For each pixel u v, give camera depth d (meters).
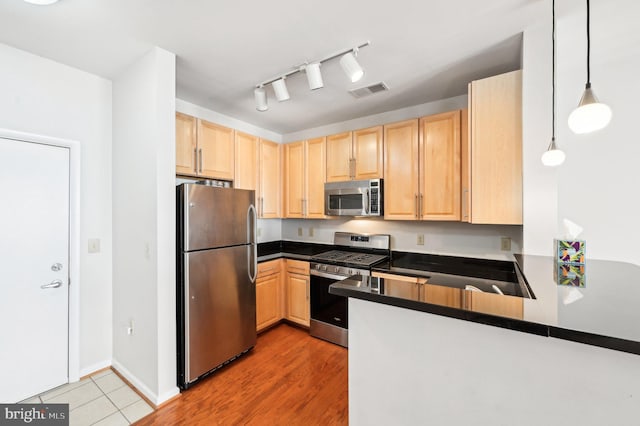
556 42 1.72
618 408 0.72
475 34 1.68
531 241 1.66
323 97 2.60
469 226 2.57
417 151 2.52
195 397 1.92
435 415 0.99
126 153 2.12
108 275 2.28
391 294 1.03
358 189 2.78
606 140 1.92
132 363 2.05
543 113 1.63
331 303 2.76
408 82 2.30
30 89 1.90
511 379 0.86
